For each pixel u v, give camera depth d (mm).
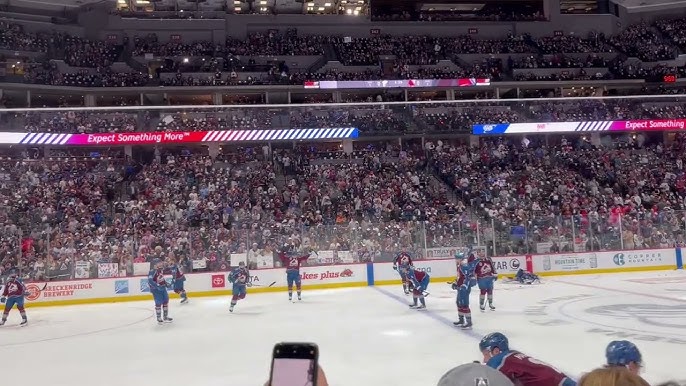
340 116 34875
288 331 12125
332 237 22109
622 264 23281
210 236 21188
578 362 8266
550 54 42062
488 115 36094
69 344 11773
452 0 45375
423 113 36562
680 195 29953
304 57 40156
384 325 12406
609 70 40969
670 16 46344
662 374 7383
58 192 27203
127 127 32188
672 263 23562
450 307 15078
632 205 27703
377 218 25500
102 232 22734
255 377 8195
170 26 39969
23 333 13641
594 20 44875
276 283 21266
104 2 38500
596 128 34594
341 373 8109
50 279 19750
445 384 1830
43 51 35906
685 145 34875
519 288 18969
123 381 8273
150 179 28984
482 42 42562
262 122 34062
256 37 40719
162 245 21078
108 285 20094
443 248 22453
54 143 29688
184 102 38406
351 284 21891
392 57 40688
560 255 22984
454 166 31531
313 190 28594
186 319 14812
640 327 10922
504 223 22938
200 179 29172
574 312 13195
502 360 3938
